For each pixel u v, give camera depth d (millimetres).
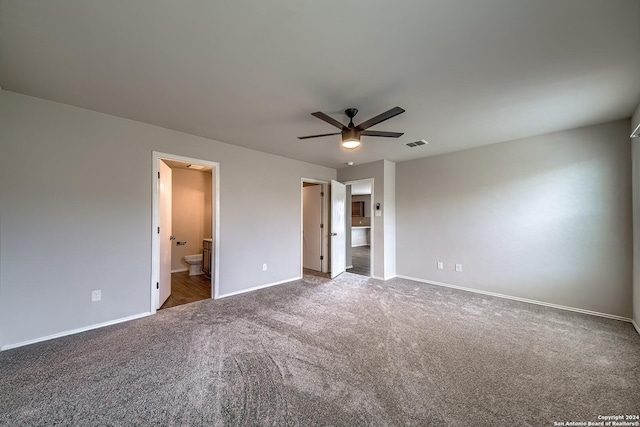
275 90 2303
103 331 2662
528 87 2232
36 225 2428
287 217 4770
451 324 2852
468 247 4148
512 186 3699
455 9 1409
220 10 1419
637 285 2693
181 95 2398
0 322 2266
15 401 1650
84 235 2674
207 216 6059
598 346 2369
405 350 2303
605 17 1446
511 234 3717
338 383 1849
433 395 1729
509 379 1899
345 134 2607
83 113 2678
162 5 1382
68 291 2582
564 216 3307
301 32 1586
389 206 5004
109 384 1824
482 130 3283
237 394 1731
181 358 2164
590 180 3133
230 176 3902
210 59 1869
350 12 1429
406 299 3717
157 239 3180
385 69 1983
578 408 1612
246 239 4109
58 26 1528
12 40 1646
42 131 2463
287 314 3145
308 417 1533
